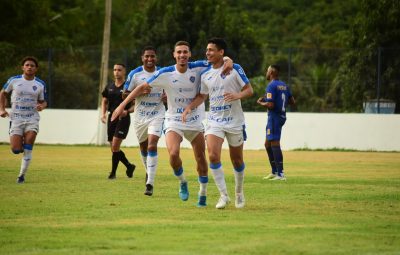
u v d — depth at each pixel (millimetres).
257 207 28672
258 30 157000
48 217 25922
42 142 81125
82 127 80375
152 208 28297
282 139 74438
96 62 96625
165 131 29438
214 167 28031
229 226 23969
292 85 88875
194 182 38938
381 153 68312
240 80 27391
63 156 59969
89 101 91062
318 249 20266
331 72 99500
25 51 93938
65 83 88812
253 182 39312
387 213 27109
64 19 145875
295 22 160125
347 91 87062
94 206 28828
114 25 156750
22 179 38312
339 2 163750
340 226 24062
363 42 96000
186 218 25703
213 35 116500
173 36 116188
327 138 73625
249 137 74438
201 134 29016
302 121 74062
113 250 20156
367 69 85812
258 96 87188
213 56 27594
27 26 123812
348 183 38875
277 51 95250
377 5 95688
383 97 77500
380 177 42781
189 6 117750
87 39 152375
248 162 55375
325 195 32938
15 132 38219
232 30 117750
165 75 28734
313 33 146875
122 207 28562
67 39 137250
